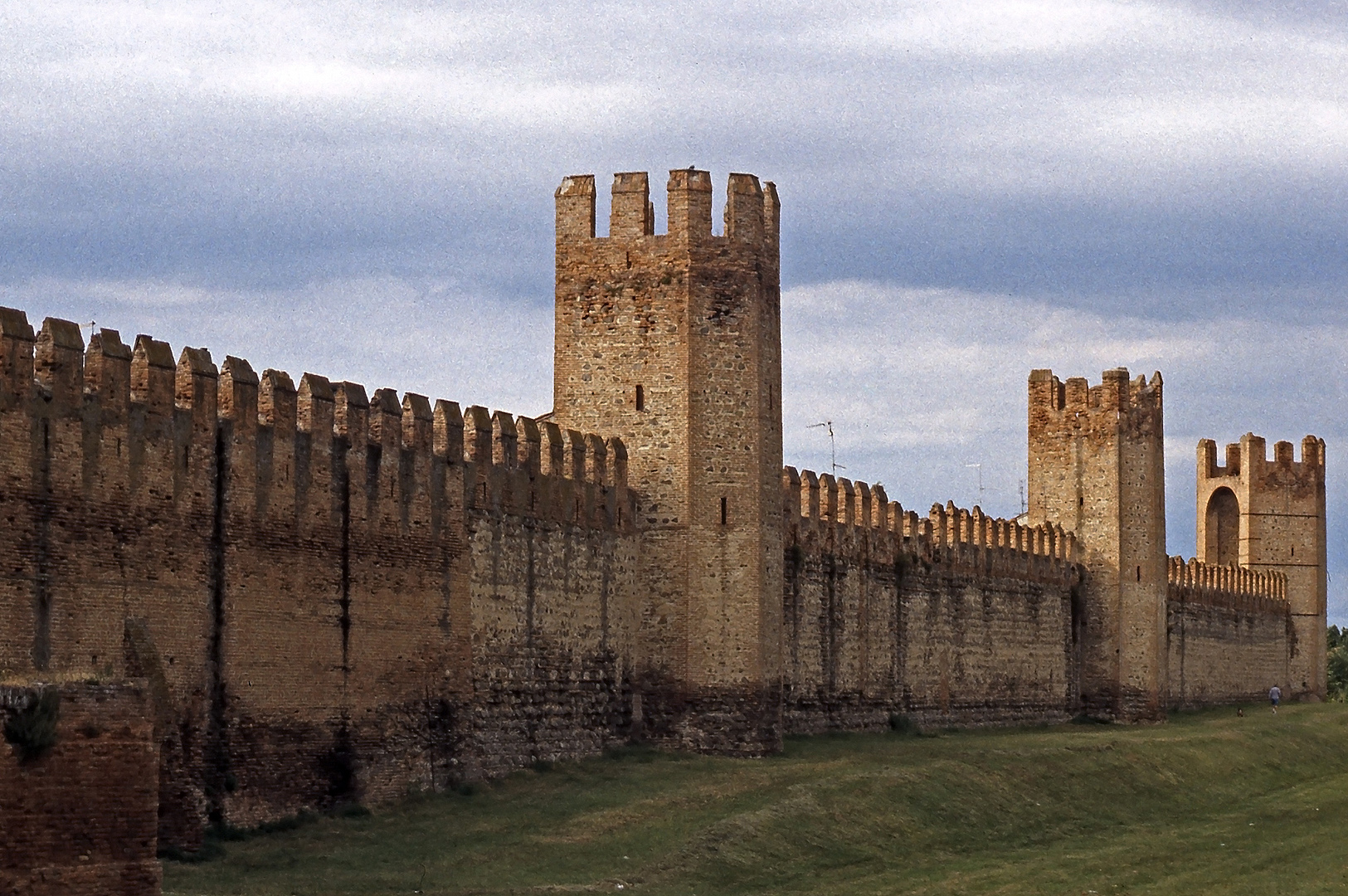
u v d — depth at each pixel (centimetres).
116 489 5350
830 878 5903
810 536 8581
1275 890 5941
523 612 6956
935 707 9606
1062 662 10938
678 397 7500
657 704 7469
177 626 5531
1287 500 15375
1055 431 11412
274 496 5897
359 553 6228
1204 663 13112
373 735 6250
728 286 7562
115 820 4219
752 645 7488
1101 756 8331
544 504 7088
